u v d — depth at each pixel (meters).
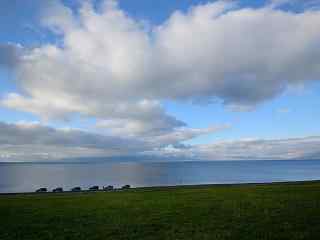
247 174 155.50
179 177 127.50
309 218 16.77
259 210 19.73
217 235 14.09
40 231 15.78
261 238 13.34
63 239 14.25
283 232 14.13
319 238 13.08
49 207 23.73
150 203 24.72
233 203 23.19
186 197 28.06
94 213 20.58
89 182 105.19
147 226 16.31
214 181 103.62
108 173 169.00
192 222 16.92
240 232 14.48
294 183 41.09
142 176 140.62
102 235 14.75
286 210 19.33
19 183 102.12
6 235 15.09
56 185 94.44
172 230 15.30
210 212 19.69
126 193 34.19
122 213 20.31
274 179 113.38
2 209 22.86
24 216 19.86
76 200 28.06
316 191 29.08
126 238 14.15
